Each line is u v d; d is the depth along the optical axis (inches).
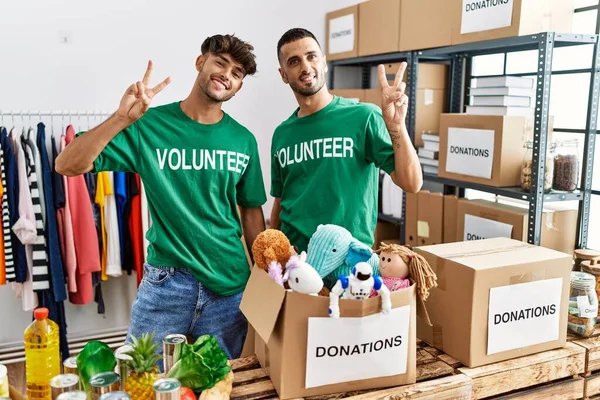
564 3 89.7
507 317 58.3
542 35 83.3
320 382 50.2
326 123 70.1
